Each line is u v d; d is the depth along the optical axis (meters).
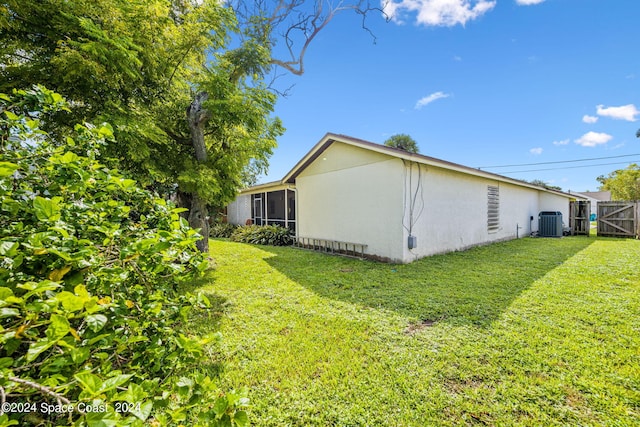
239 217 15.47
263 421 1.79
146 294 1.47
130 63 4.36
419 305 3.67
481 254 7.20
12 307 0.92
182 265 1.54
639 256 6.62
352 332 2.97
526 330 2.90
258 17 8.77
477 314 3.33
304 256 7.59
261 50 7.05
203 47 5.95
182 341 1.26
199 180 5.62
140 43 4.88
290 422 1.79
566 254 7.08
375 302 3.84
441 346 2.64
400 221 6.30
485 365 2.33
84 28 3.87
